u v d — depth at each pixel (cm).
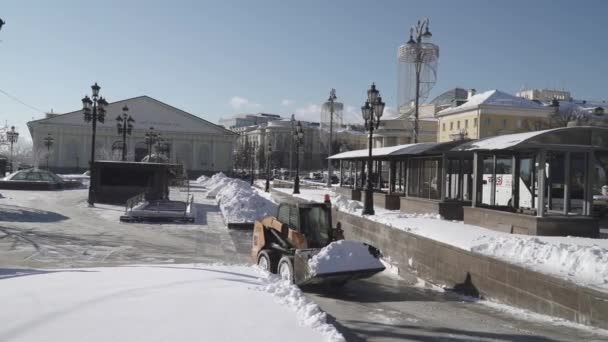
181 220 2406
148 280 848
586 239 1425
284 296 759
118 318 595
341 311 1007
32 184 4197
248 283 856
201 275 930
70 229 2048
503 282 1119
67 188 4725
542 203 1541
